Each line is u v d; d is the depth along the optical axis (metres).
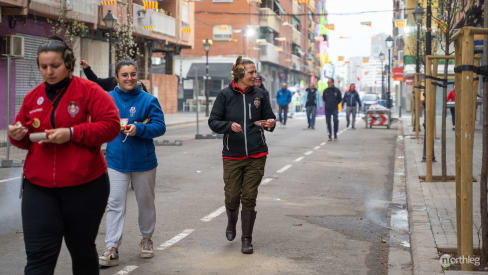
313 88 26.91
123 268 5.48
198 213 8.07
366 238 6.78
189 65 55.25
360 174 12.24
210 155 15.39
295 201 9.09
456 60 5.42
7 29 23.02
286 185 10.69
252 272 5.42
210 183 10.78
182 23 40.53
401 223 7.55
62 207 3.79
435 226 6.90
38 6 22.31
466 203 5.07
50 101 3.76
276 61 62.44
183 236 6.77
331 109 20.56
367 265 5.69
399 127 29.33
